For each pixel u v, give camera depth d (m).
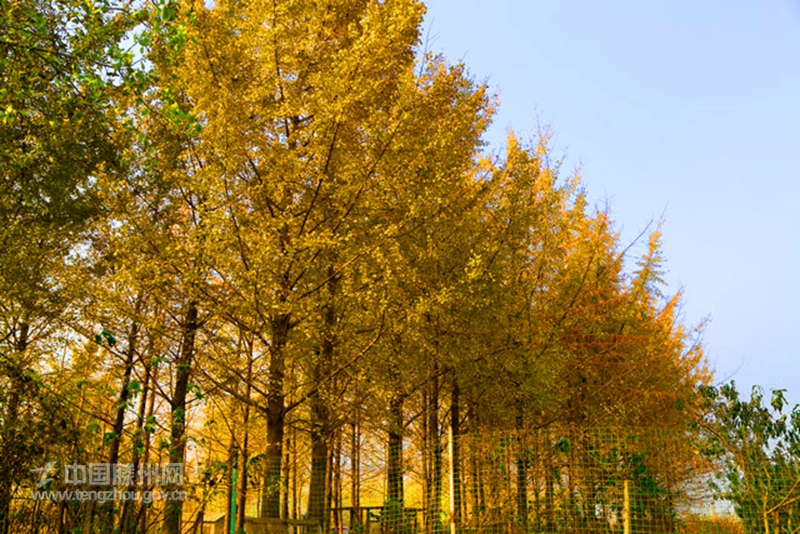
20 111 7.00
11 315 10.54
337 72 9.07
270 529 9.04
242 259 9.52
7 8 6.71
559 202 14.30
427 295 9.93
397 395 10.94
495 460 9.60
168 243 9.66
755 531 8.32
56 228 11.70
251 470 7.93
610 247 15.16
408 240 10.35
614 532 9.52
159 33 6.46
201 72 9.00
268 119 10.04
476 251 10.88
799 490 8.08
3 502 5.92
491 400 12.16
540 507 9.56
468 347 11.10
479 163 12.95
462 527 9.27
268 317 9.24
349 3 10.59
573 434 10.05
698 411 9.12
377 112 9.30
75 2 6.41
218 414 9.70
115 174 10.66
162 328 10.03
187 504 7.73
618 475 9.66
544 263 13.74
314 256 9.51
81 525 6.13
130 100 9.38
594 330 14.35
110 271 11.46
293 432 12.21
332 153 9.62
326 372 10.41
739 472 8.46
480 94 11.88
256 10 9.77
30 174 10.98
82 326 11.16
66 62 7.09
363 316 9.74
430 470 10.20
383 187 9.50
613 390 14.29
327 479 10.91
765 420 8.48
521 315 12.67
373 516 12.42
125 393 8.90
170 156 10.69
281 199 10.13
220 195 9.12
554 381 12.64
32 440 6.04
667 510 9.50
